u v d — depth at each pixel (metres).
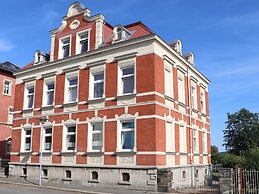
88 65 23.58
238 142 74.12
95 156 21.75
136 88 20.64
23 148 27.09
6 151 35.31
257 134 72.31
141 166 19.36
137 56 21.05
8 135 35.88
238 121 75.81
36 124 26.34
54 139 24.62
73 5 26.06
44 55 28.22
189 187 22.77
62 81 25.19
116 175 20.34
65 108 24.44
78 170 22.41
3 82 36.38
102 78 22.97
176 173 21.12
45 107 25.86
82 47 25.11
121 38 22.48
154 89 19.89
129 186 19.56
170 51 22.70
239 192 16.47
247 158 19.41
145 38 20.75
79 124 23.25
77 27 25.44
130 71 21.55
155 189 18.58
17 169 26.66
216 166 27.95
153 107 19.69
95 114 22.42
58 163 23.84
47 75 26.31
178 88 24.17
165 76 21.95
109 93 21.95
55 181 23.55
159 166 19.22
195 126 27.20
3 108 35.81
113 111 21.48
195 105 27.91
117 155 20.59
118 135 20.89
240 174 16.75
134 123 20.30
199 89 29.59
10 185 21.70
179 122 23.50
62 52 26.25
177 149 22.48
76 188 19.83
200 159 27.61
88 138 22.45
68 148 23.80
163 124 20.48
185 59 25.70
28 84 27.89
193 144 26.39
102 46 23.02
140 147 19.70
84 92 23.48
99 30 23.94
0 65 37.66
